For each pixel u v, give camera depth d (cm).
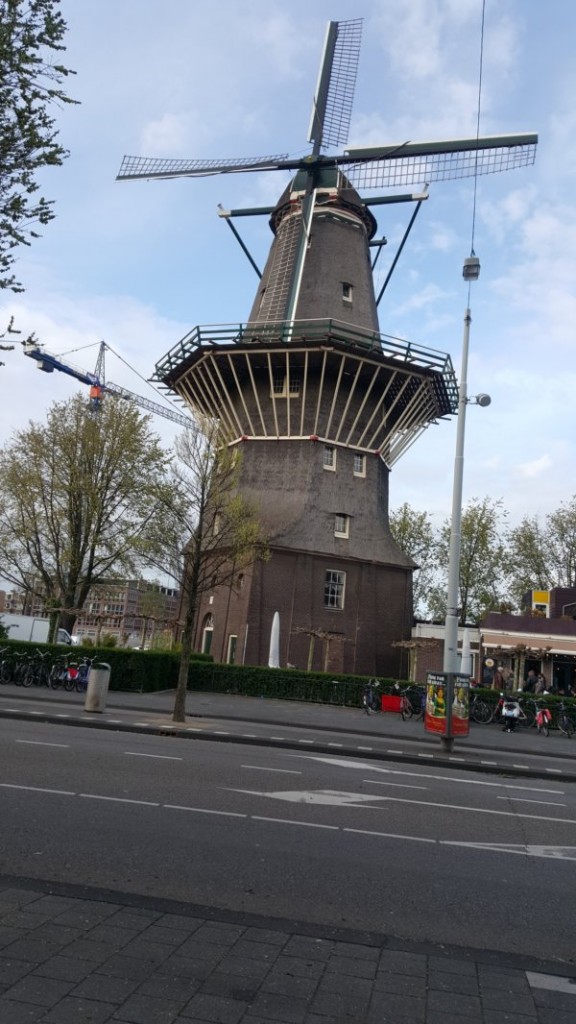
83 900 536
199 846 723
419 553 6262
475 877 696
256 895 599
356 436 3856
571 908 627
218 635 3622
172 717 1972
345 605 3669
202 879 627
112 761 1166
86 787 951
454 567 1834
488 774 1492
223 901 580
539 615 4662
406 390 3853
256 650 3416
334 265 4006
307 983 432
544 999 438
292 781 1115
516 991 446
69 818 793
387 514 4125
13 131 626
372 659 3662
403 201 4109
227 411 3912
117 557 3378
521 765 1650
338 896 611
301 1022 388
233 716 2148
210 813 861
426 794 1114
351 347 3559
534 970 482
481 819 959
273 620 3359
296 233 4031
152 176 4288
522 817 996
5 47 611
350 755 1592
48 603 3444
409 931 548
